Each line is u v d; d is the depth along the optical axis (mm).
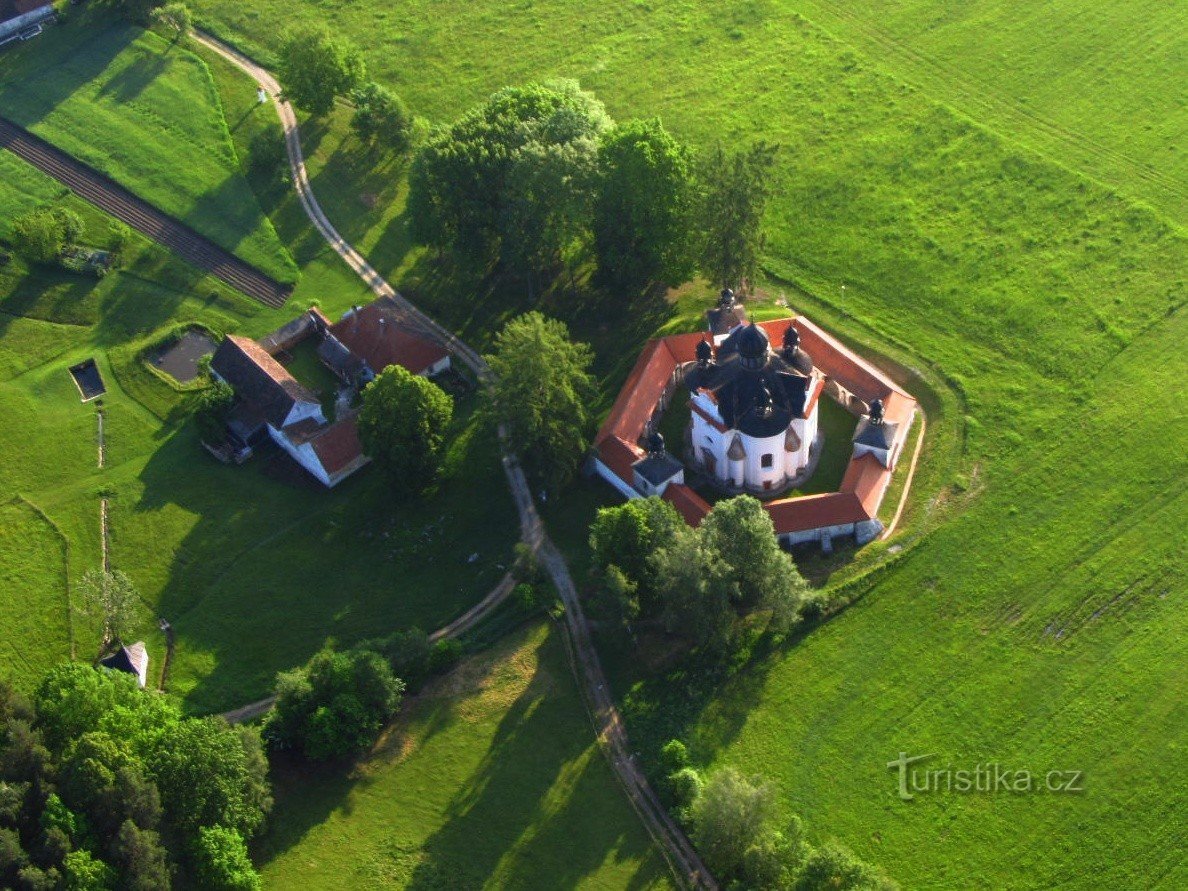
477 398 159750
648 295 172375
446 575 139500
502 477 149375
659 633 131250
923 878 112375
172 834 108375
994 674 127500
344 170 196125
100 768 105188
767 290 173750
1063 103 199750
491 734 122875
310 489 149625
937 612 133125
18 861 100000
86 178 194125
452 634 133375
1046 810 116688
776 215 184750
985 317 167125
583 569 138375
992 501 143750
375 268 180250
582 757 121000
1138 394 155000
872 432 143875
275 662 131500
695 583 121438
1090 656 128500
